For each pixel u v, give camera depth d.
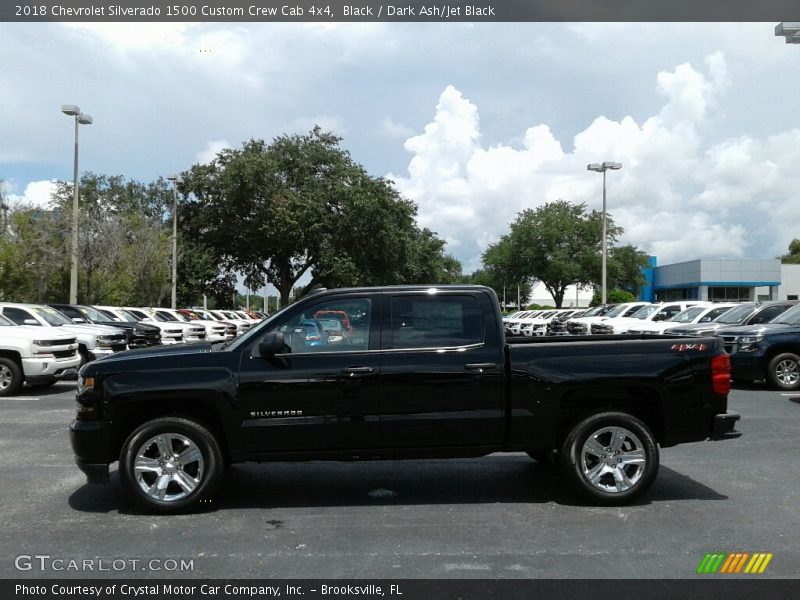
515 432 5.88
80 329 16.52
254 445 5.74
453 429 5.82
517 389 5.86
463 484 6.69
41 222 28.58
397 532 5.25
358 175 47.12
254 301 113.94
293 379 5.74
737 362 13.47
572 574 4.40
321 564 4.60
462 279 93.44
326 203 46.84
